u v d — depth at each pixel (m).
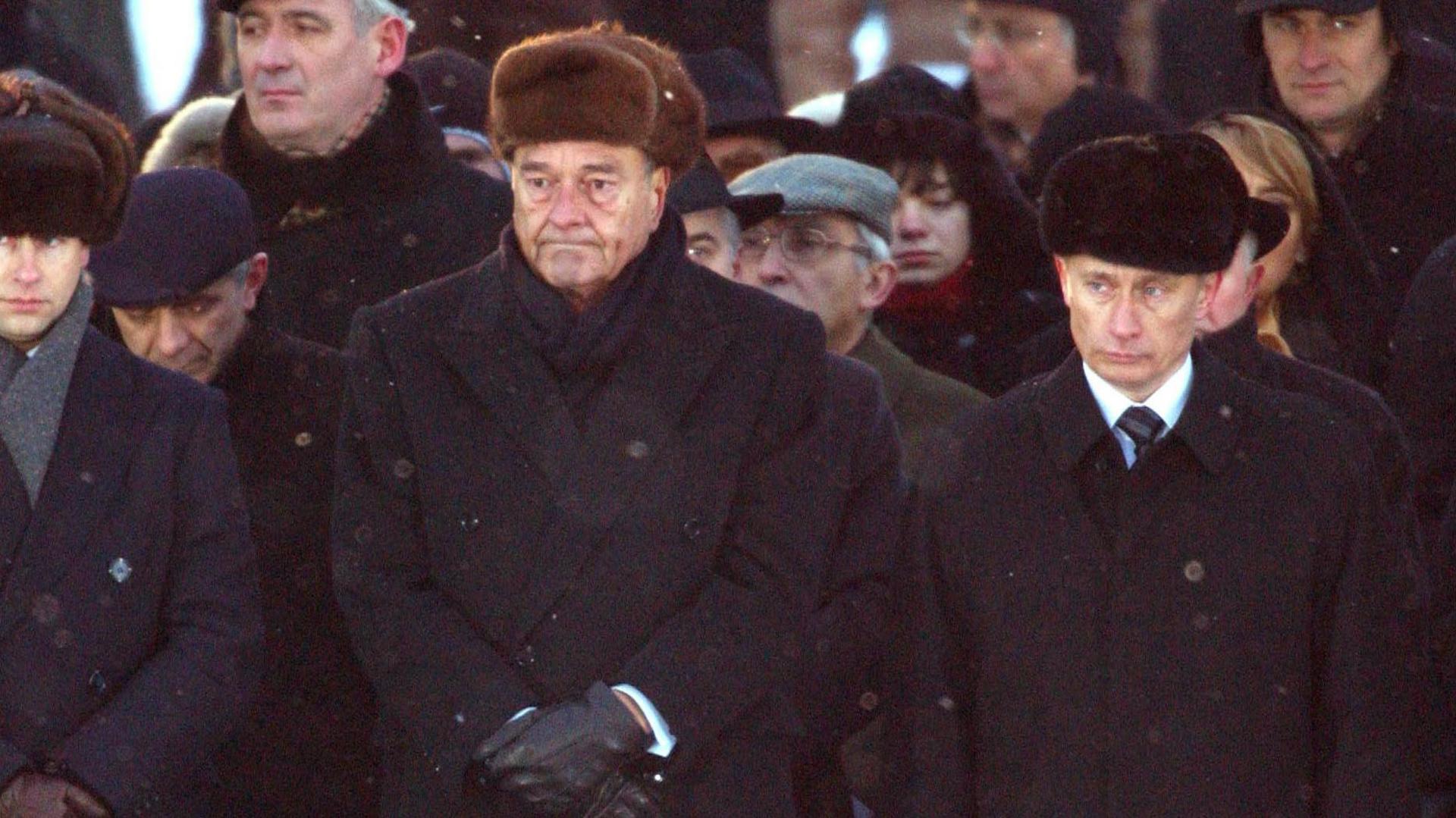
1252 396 20.30
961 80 35.59
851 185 24.61
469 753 19.02
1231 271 21.80
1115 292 19.73
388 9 25.25
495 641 19.53
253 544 21.17
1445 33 32.25
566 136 19.47
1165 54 34.91
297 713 21.83
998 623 19.98
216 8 34.94
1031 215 26.75
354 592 19.86
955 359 26.45
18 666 19.64
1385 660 19.89
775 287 24.55
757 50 34.66
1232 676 19.70
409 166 25.17
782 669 19.67
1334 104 27.27
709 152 27.80
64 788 19.20
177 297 21.73
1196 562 19.86
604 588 19.50
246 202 22.44
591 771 18.83
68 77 33.88
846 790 21.61
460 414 19.84
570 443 19.69
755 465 20.02
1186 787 19.61
